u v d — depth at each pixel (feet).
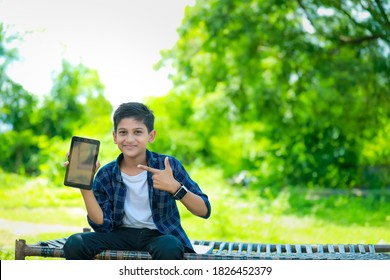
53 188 36.78
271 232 24.59
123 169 10.73
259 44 37.17
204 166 51.13
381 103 35.58
